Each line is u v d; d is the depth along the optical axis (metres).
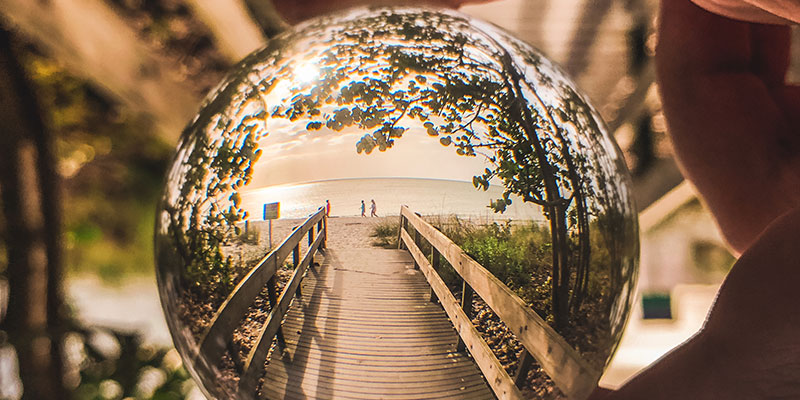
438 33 0.90
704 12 1.31
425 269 0.86
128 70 1.68
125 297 3.54
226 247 0.91
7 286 1.96
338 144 0.87
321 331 0.88
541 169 0.89
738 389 0.77
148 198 3.38
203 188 0.93
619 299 1.01
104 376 2.14
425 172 0.86
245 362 0.90
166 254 1.00
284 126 0.89
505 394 0.87
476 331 0.87
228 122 0.92
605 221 0.96
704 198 1.41
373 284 0.87
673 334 3.57
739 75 1.34
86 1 1.52
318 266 0.88
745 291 0.80
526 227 0.88
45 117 1.95
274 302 0.89
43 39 1.63
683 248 3.59
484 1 1.54
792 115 1.33
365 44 0.89
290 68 0.91
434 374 0.86
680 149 1.41
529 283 0.89
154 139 3.08
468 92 0.87
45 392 1.96
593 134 1.01
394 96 0.87
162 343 2.45
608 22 2.54
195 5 1.62
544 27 2.58
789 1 0.71
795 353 0.74
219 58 1.77
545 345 0.89
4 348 1.96
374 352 0.86
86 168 3.18
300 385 0.88
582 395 0.95
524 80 0.93
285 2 1.41
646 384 0.85
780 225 0.81
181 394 2.36
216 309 0.93
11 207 1.91
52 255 1.99
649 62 2.54
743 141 1.31
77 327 2.07
